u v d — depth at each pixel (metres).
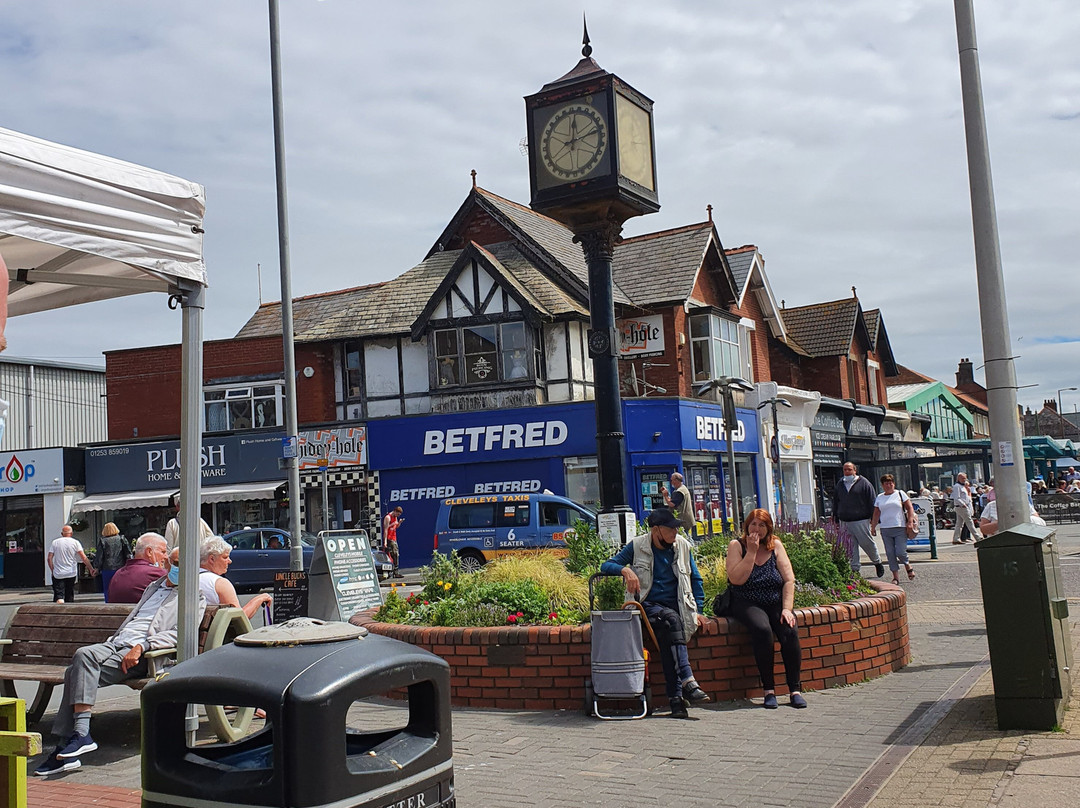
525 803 5.55
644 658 7.62
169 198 6.41
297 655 3.48
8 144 5.40
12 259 6.74
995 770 5.62
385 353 30.69
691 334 32.28
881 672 8.76
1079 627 10.27
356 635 3.73
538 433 28.44
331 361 31.36
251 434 31.36
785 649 7.88
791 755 6.32
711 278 34.28
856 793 5.46
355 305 31.92
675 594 7.85
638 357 31.42
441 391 29.62
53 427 44.31
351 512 30.41
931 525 21.36
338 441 30.33
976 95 8.64
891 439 44.88
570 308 29.20
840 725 7.03
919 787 5.45
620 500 10.83
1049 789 5.18
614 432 10.88
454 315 29.70
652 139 11.66
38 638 7.80
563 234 34.88
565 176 10.97
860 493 16.16
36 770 6.34
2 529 33.12
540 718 7.61
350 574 12.46
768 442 33.56
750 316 36.56
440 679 3.80
